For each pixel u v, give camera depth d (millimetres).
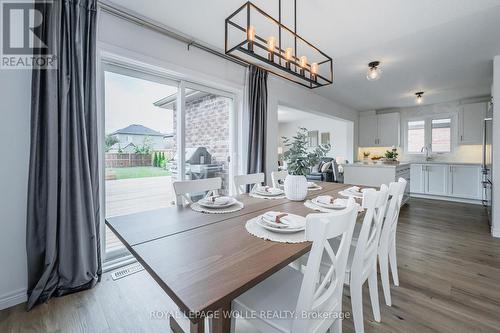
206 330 1430
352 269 1376
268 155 3750
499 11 2113
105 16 2035
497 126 3076
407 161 6289
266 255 918
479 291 1891
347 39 2637
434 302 1757
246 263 854
